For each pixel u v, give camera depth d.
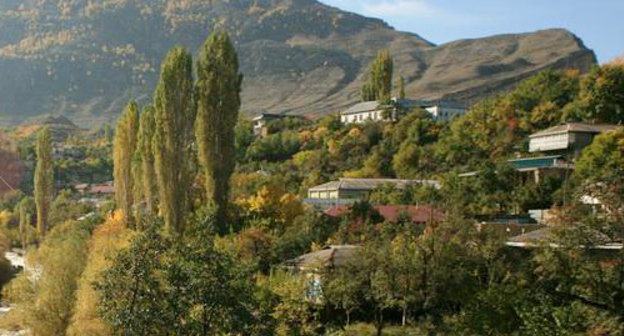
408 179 84.50
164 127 58.22
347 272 41.66
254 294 28.28
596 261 27.98
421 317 40.16
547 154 72.62
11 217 116.06
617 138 57.72
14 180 151.00
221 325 24.98
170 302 24.55
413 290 40.00
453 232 44.00
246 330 26.20
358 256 42.06
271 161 123.25
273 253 52.09
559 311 25.72
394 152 101.56
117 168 72.38
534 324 25.64
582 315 25.81
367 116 136.38
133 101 73.50
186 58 59.78
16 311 47.66
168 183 57.53
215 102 60.03
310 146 124.56
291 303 36.59
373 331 40.28
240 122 154.38
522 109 89.00
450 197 62.84
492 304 29.39
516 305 28.59
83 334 36.16
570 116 81.06
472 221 46.31
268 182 77.75
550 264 28.78
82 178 164.00
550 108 85.06
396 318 42.97
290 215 62.62
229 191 61.19
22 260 94.44
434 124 104.62
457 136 90.44
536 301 29.50
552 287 30.36
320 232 56.88
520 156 75.44
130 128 72.25
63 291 46.69
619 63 82.50
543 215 54.69
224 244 44.69
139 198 66.06
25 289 50.59
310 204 73.31
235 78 60.88
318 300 42.50
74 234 64.38
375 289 40.69
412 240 43.69
